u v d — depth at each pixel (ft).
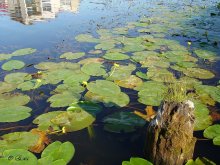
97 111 9.54
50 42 17.29
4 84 11.44
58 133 8.56
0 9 27.07
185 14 25.70
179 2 33.19
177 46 16.22
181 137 7.08
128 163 7.17
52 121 8.98
